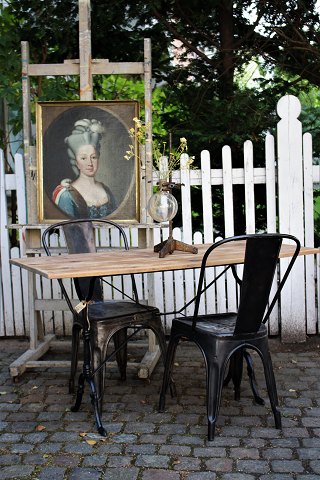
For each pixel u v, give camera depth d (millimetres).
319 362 4367
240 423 3299
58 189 4438
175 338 3412
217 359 3113
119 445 3059
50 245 5051
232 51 6141
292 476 2703
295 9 6066
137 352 4719
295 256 3254
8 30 6172
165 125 6273
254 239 2969
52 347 4812
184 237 4914
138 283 5098
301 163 4785
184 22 6258
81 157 4414
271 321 4965
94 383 3324
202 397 3713
